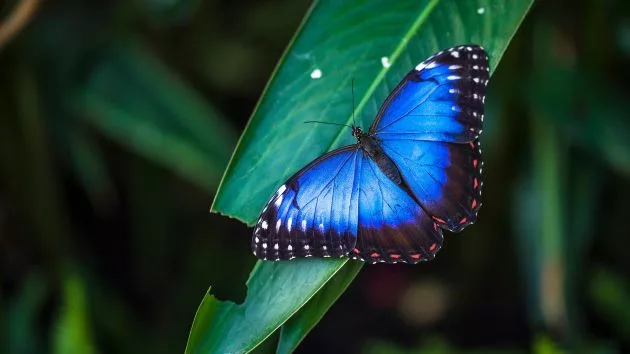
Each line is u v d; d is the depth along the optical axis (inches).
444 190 40.1
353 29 40.7
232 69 50.3
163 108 45.9
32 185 47.9
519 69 46.2
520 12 40.3
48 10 47.1
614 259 49.6
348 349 51.6
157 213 50.5
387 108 40.1
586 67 46.1
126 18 47.0
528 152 47.0
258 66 50.6
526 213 46.6
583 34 46.1
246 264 50.1
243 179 40.3
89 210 51.6
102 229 51.8
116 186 50.9
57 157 48.7
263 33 50.4
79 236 51.6
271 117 40.4
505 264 50.5
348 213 39.9
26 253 49.3
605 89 45.4
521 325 51.0
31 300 48.1
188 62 49.9
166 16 46.8
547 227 45.5
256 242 39.7
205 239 51.0
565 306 45.8
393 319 51.9
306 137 40.4
